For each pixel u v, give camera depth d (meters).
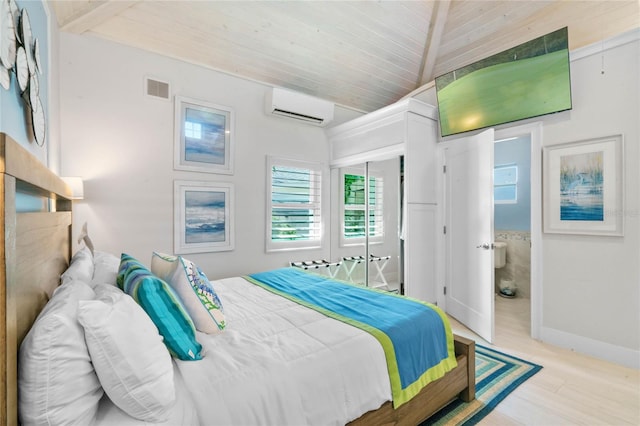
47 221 1.14
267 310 1.71
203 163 3.12
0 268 0.64
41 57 1.83
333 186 4.23
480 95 2.99
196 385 0.98
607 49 2.34
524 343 2.64
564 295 2.56
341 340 1.31
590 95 2.42
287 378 1.06
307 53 3.28
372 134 3.56
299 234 3.88
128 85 2.73
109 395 0.82
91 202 2.59
